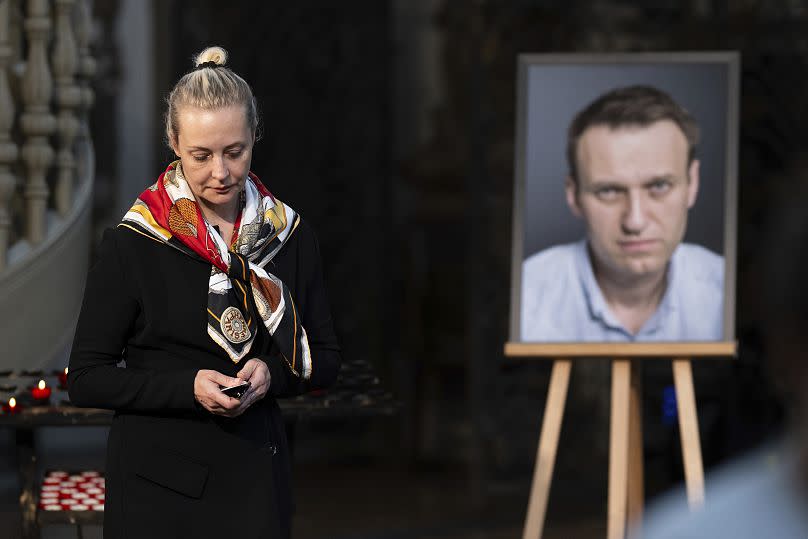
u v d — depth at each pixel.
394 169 31.53
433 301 30.91
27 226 15.48
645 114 16.22
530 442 27.80
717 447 22.72
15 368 15.12
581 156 16.34
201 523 8.35
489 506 25.84
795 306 3.05
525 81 16.59
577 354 15.98
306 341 8.75
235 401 8.10
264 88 29.89
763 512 2.99
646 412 27.31
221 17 29.55
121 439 8.47
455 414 30.47
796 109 27.53
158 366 8.51
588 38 28.89
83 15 16.16
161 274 8.48
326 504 25.91
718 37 28.23
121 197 29.16
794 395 3.08
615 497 15.52
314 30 30.70
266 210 8.90
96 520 12.70
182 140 8.44
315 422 30.86
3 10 14.99
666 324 15.91
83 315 8.52
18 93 15.55
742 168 27.69
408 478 29.12
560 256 16.31
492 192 28.94
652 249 16.00
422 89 31.11
